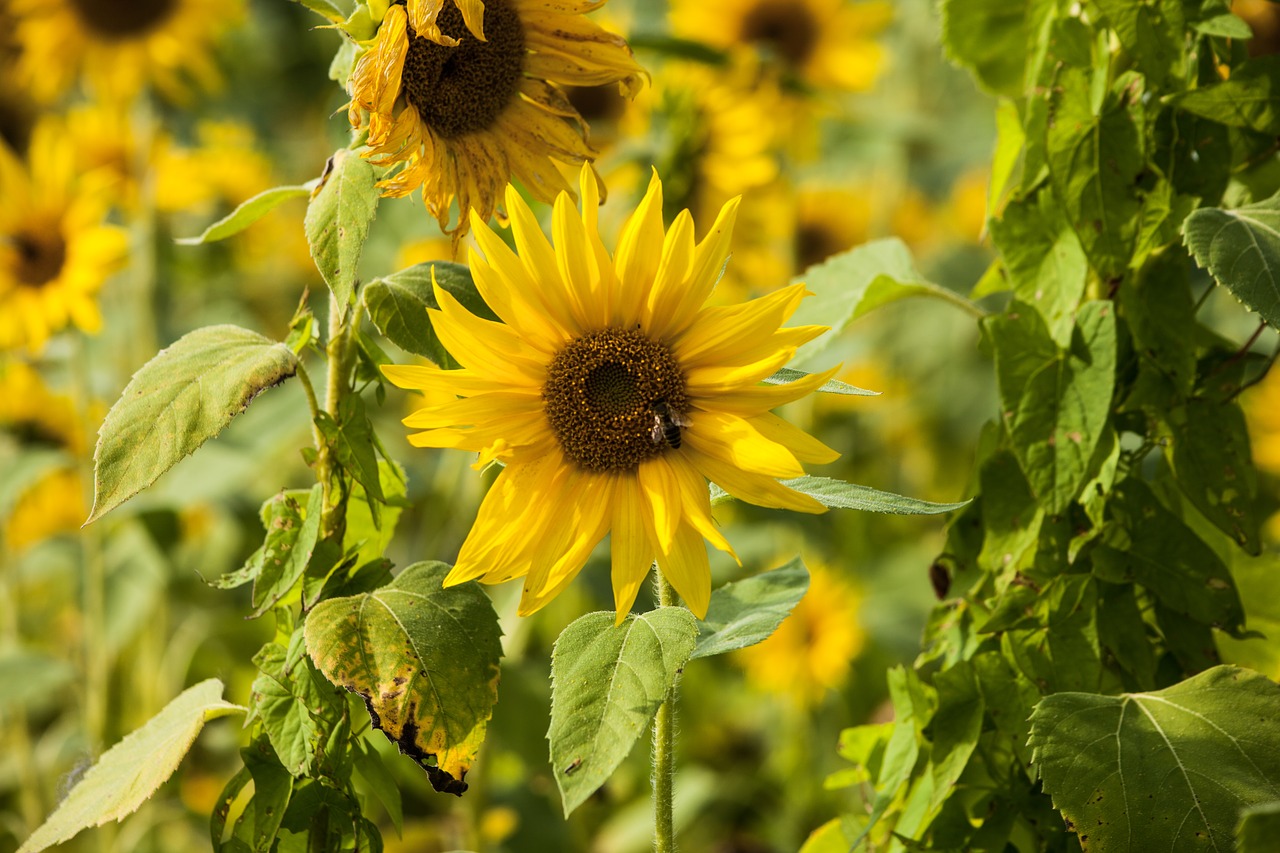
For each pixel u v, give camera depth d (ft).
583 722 3.47
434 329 3.64
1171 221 3.78
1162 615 3.83
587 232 3.56
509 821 5.08
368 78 3.52
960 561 3.95
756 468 3.52
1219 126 3.79
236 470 5.35
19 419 5.43
